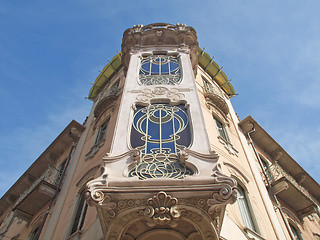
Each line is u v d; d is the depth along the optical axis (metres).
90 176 11.48
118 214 6.45
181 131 8.43
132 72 11.79
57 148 17.84
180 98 9.84
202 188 6.40
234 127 15.82
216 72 19.41
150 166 7.22
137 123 8.84
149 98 9.93
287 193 13.34
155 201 6.33
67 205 11.35
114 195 6.40
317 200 17.94
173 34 14.57
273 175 13.68
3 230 16.25
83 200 10.85
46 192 12.48
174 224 6.44
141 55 13.38
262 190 12.20
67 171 13.95
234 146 13.79
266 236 9.73
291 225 12.90
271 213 11.21
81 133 17.12
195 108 9.27
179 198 6.39
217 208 6.42
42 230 11.24
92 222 9.15
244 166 12.79
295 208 13.95
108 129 13.77
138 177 6.78
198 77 17.03
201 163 7.16
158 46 14.23
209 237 6.62
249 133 16.53
